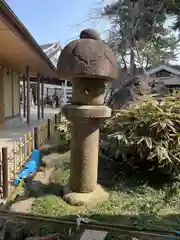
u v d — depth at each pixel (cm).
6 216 175
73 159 270
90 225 163
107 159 393
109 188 298
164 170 324
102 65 237
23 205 247
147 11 954
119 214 235
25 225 207
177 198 271
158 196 277
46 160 403
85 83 253
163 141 296
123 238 180
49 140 560
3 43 532
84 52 236
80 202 251
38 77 1196
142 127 311
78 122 257
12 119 1045
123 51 1032
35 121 1086
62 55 252
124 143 321
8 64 886
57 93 2416
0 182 277
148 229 164
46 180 326
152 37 1003
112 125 348
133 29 958
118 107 521
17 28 438
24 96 1265
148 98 332
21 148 362
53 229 203
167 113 299
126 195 279
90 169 268
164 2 932
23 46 565
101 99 262
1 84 870
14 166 321
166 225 216
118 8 985
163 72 1268
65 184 306
